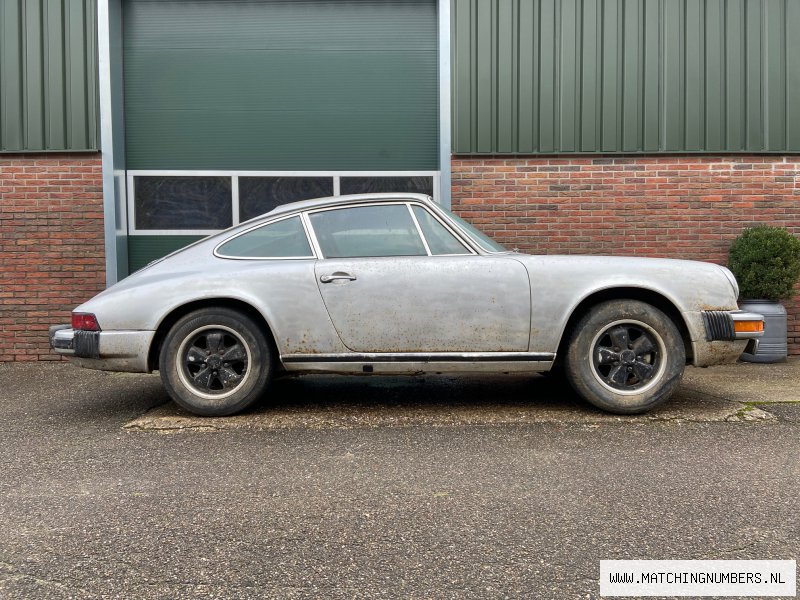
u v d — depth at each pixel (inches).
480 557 96.4
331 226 182.5
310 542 101.7
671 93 286.4
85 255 283.1
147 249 299.6
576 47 285.1
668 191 288.7
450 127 286.5
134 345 173.5
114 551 99.0
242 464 139.3
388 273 175.3
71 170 281.3
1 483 129.0
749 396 200.8
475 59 285.3
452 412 182.9
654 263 177.2
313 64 300.0
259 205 301.9
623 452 145.8
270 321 174.4
